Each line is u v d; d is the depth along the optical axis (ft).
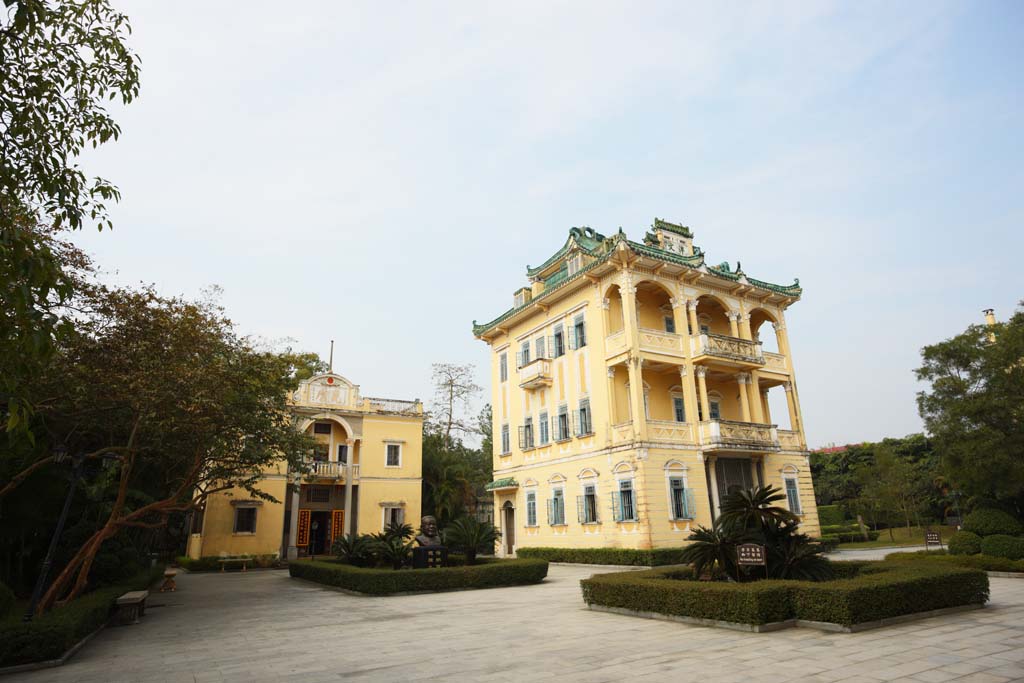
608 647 27.71
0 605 36.63
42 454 44.68
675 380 93.91
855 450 178.70
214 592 63.77
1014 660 22.13
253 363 51.16
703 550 39.19
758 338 107.14
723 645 26.94
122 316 41.75
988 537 57.26
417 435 120.88
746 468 89.45
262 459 54.24
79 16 24.53
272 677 24.82
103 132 25.46
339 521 114.21
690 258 91.86
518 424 105.91
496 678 22.94
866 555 84.79
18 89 22.24
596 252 92.12
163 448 46.50
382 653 28.89
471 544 65.62
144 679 25.48
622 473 81.15
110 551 59.36
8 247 18.34
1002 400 59.31
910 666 21.71
